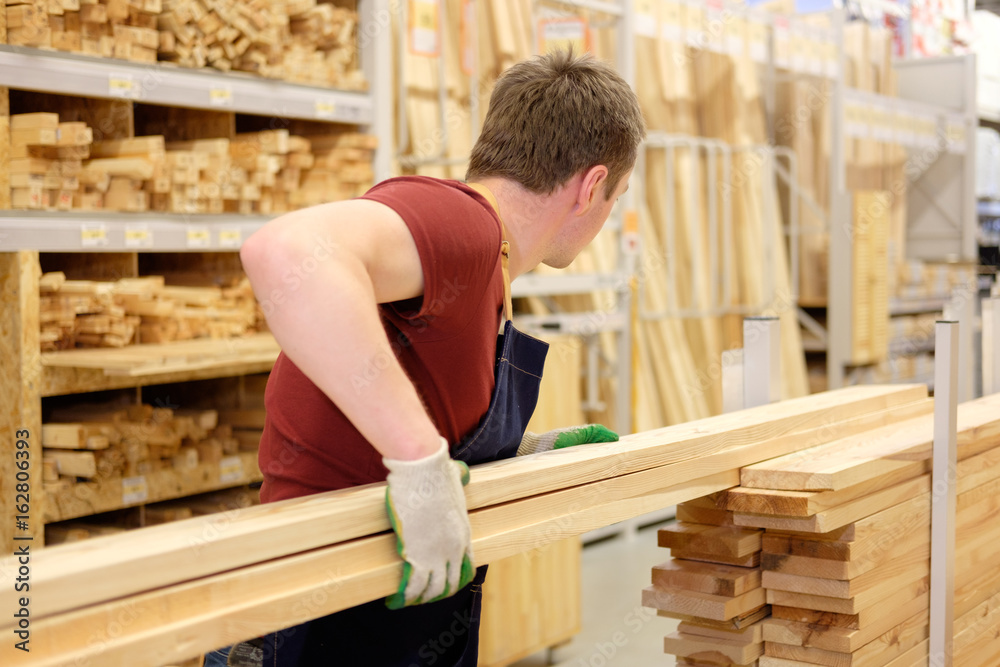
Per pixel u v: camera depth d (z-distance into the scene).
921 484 1.63
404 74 3.78
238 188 2.89
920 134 6.79
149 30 2.57
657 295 5.08
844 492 1.42
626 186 1.33
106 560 0.78
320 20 3.09
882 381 6.13
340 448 1.19
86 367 2.47
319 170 3.19
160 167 2.62
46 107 2.87
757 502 1.39
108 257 2.84
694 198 5.09
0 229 2.31
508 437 1.30
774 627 1.45
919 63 7.16
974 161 7.01
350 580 0.92
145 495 2.61
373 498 0.99
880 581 1.48
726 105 5.47
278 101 2.92
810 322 5.90
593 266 4.64
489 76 4.29
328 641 1.26
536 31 4.47
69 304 2.51
